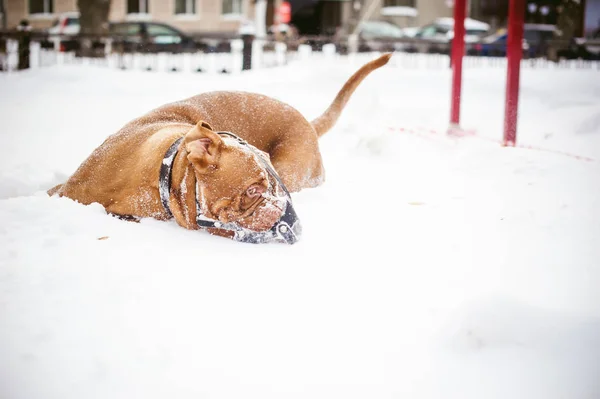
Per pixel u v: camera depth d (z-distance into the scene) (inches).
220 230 130.5
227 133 135.4
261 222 125.6
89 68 538.0
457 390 78.5
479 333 88.2
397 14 1164.5
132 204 139.9
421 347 88.1
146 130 145.9
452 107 280.4
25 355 84.7
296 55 644.1
